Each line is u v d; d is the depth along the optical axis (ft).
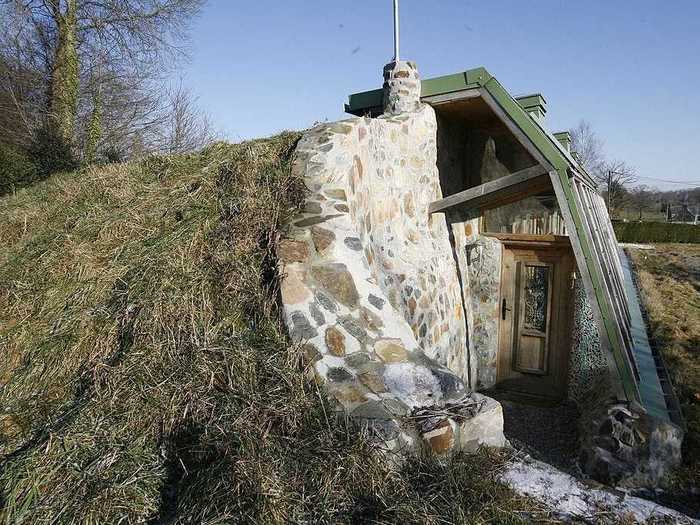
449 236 22.54
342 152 14.06
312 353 10.71
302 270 11.89
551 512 9.04
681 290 38.32
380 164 16.70
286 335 11.07
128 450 9.37
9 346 13.30
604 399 16.28
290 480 8.25
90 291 13.62
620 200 122.72
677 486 13.01
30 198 21.36
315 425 9.43
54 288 14.46
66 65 41.04
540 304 24.91
